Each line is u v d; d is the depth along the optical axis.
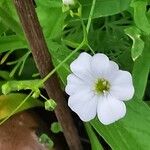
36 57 0.08
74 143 0.09
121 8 0.09
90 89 0.08
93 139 0.09
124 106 0.08
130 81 0.08
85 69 0.08
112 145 0.08
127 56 0.09
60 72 0.09
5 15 0.09
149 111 0.08
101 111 0.08
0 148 0.09
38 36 0.08
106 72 0.08
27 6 0.07
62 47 0.09
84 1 0.09
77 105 0.08
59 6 0.09
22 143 0.09
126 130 0.08
